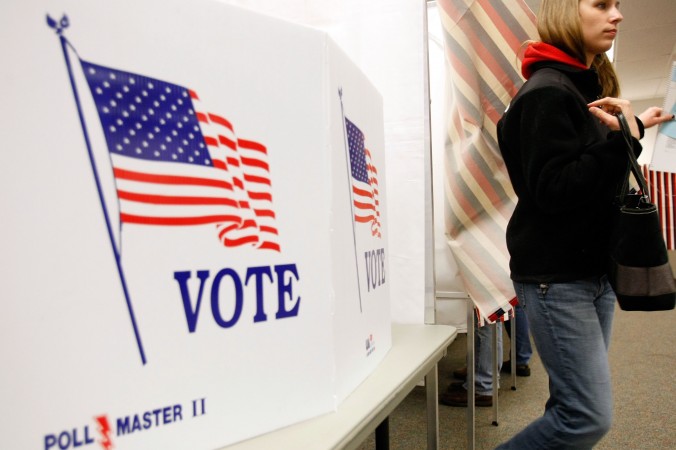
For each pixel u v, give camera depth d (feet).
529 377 8.21
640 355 9.16
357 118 2.10
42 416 1.04
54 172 1.08
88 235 1.12
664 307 2.72
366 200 2.21
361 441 1.61
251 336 1.43
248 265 1.43
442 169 4.54
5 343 1.01
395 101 3.79
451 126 4.15
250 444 1.39
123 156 1.19
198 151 1.33
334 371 1.68
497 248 4.07
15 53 1.04
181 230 1.28
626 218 2.73
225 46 1.41
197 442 1.29
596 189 2.72
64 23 1.10
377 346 2.33
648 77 19.71
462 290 4.33
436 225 4.50
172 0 1.30
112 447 1.13
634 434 5.64
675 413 6.23
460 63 3.96
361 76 2.19
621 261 2.77
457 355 9.49
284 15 4.06
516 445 3.29
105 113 1.16
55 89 1.09
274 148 1.53
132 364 1.18
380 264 2.44
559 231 2.97
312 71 1.66
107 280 1.15
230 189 1.40
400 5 3.79
